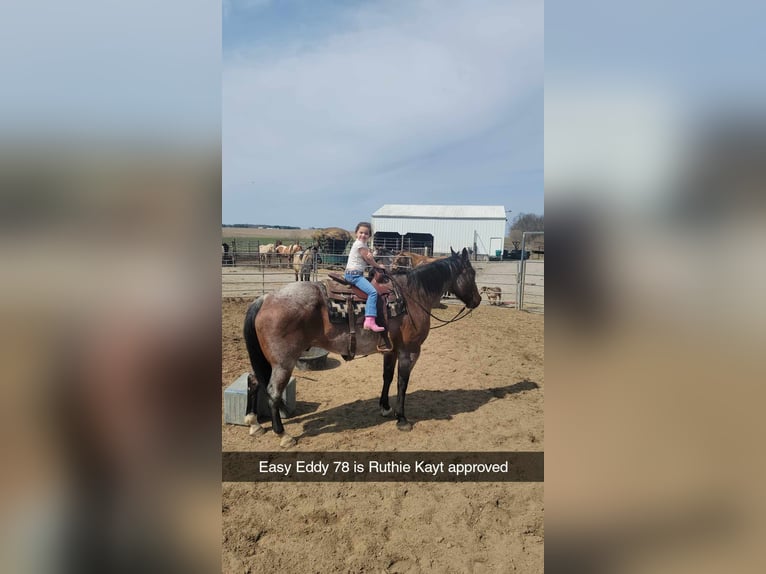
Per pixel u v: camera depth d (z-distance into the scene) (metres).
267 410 4.07
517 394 4.71
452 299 11.68
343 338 3.61
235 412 3.90
